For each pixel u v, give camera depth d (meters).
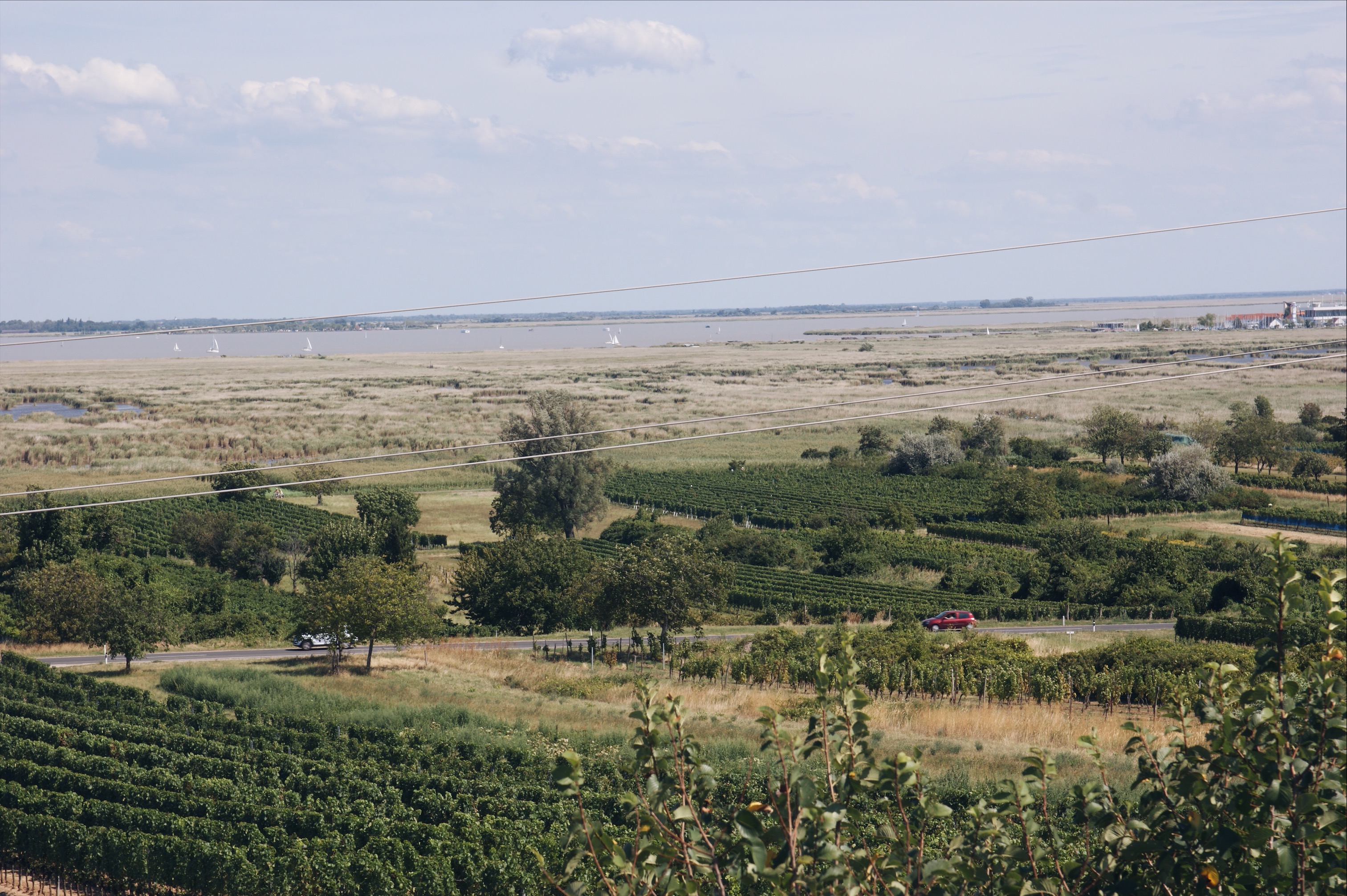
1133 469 118.19
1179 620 56.41
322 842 25.98
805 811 7.56
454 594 68.31
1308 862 7.36
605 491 114.56
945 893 7.86
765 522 99.50
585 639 62.22
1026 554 84.06
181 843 24.75
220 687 46.09
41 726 35.72
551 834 26.05
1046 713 40.78
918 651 47.84
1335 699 7.61
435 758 34.47
